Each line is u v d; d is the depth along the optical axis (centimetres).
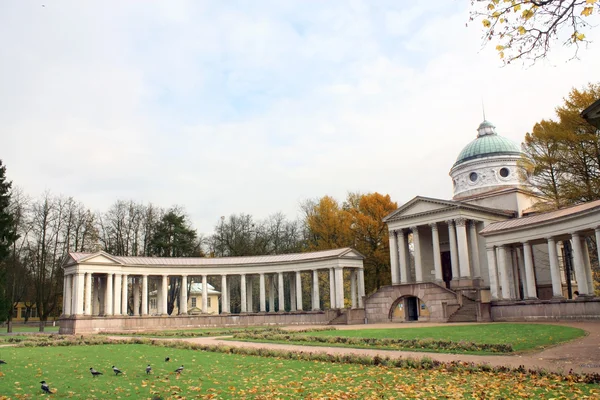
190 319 6944
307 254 7475
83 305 6750
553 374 1736
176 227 9225
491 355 2381
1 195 6506
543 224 5059
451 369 1961
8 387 1798
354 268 7381
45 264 8000
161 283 7831
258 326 6762
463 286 6406
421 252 7531
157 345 3656
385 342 3081
